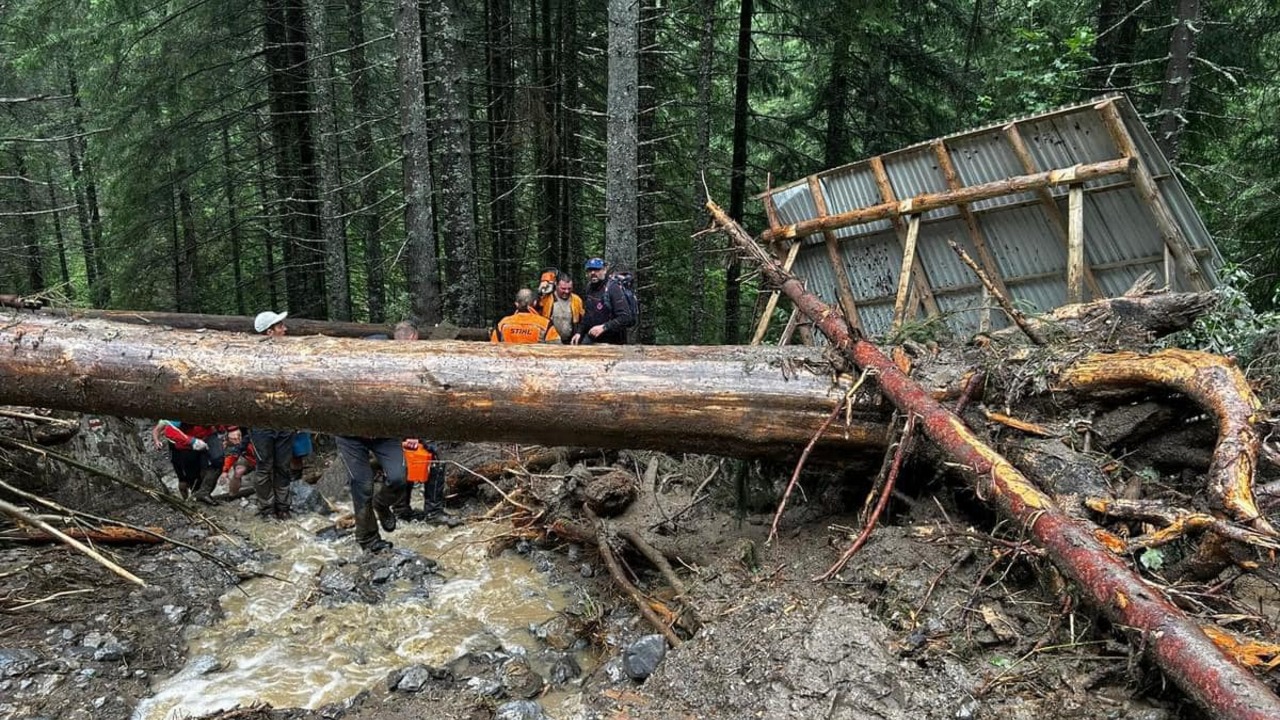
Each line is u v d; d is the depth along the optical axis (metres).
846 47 11.66
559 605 4.68
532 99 12.37
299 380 3.99
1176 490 3.39
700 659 3.25
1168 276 5.21
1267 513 3.01
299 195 13.53
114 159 12.92
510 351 4.12
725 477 5.14
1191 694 2.17
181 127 12.59
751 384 3.96
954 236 6.16
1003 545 3.09
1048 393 3.67
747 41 12.77
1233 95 10.05
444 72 10.63
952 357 4.02
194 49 12.15
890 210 6.14
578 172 14.66
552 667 3.90
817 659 2.87
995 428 3.66
